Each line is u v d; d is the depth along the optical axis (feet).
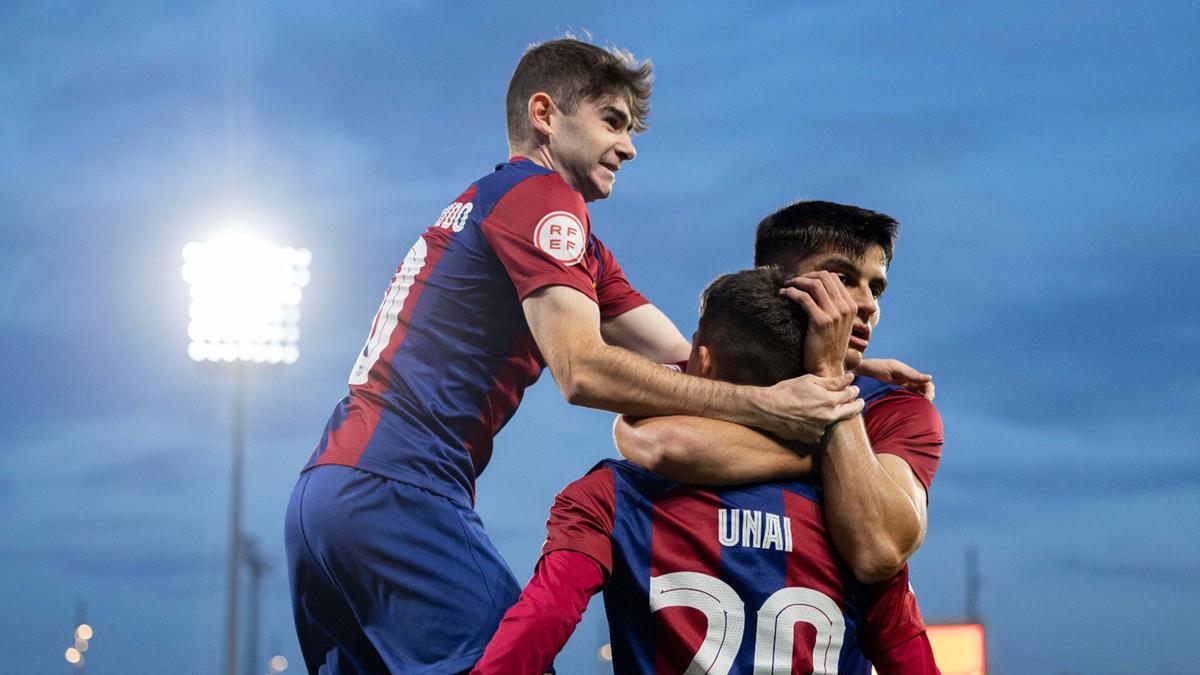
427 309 9.23
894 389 8.64
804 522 7.56
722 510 7.48
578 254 8.96
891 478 7.66
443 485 8.99
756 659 7.33
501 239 9.00
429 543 8.82
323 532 8.87
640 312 11.37
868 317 9.37
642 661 7.41
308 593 9.26
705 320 8.14
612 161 9.87
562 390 8.66
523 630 7.22
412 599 8.76
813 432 7.61
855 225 9.27
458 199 9.61
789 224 9.39
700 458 7.48
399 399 9.08
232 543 48.06
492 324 9.21
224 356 50.60
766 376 7.86
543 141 9.84
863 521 7.47
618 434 7.95
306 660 9.55
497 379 9.28
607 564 7.45
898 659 7.73
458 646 8.74
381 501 8.83
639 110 10.03
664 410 8.09
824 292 7.93
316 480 9.02
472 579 8.89
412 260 9.50
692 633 7.34
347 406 9.31
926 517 8.05
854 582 7.64
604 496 7.54
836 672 7.52
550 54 9.85
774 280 8.12
